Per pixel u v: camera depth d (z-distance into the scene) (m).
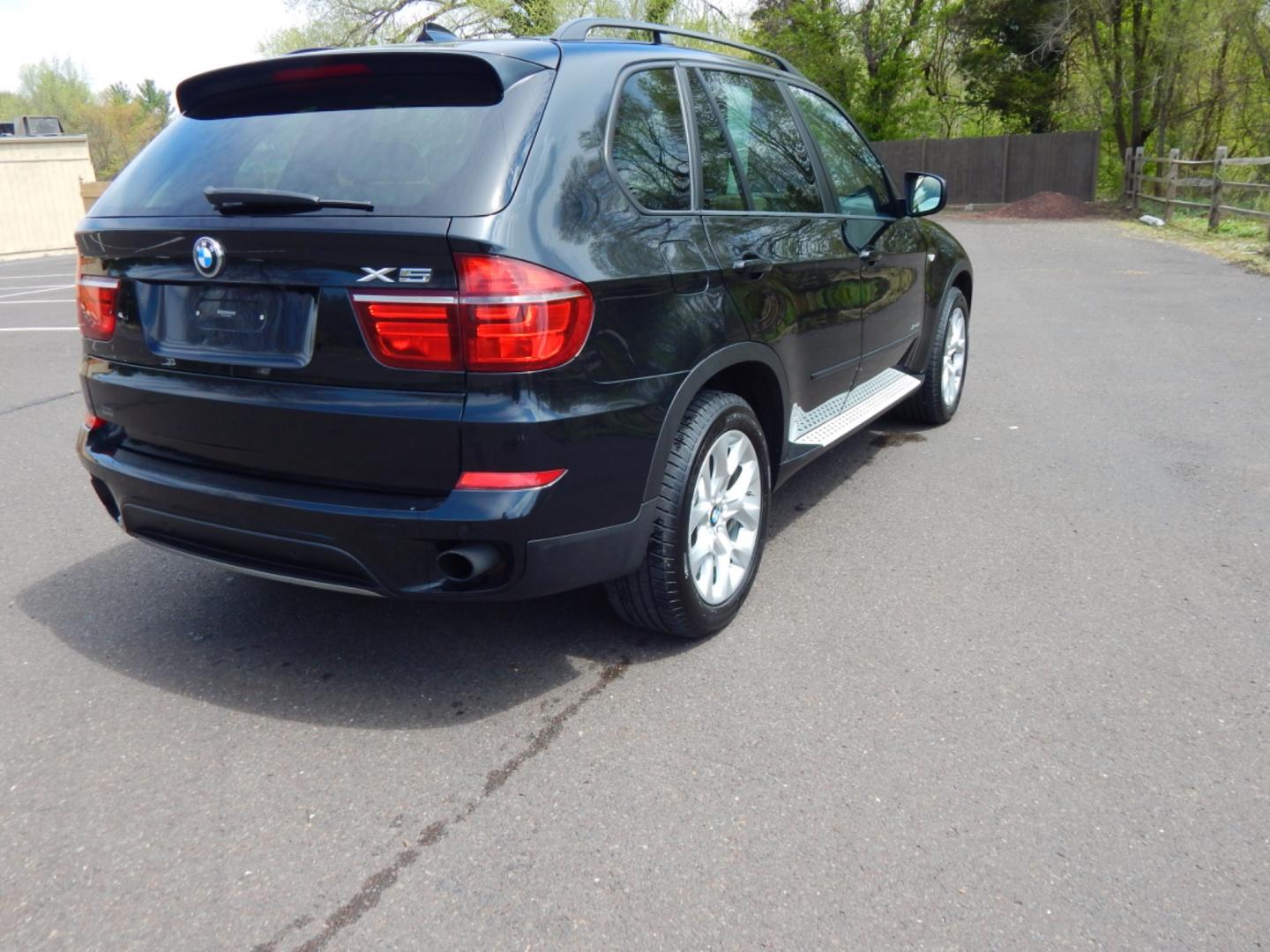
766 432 3.78
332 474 2.76
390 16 28.08
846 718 2.96
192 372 2.93
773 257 3.57
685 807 2.57
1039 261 14.81
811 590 3.84
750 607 3.70
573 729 2.93
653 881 2.31
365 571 2.75
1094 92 25.92
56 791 2.66
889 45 30.39
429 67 2.87
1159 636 3.43
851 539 4.34
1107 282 12.23
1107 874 2.32
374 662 3.34
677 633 3.37
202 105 3.26
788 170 4.04
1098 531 4.37
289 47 27.98
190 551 3.11
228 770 2.75
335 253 2.62
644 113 3.22
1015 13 28.08
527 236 2.61
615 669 3.27
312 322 2.70
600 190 2.88
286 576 2.92
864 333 4.51
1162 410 6.30
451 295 2.54
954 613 3.63
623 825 2.51
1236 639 3.40
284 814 2.57
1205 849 2.40
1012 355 8.11
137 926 2.19
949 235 6.01
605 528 2.87
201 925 2.20
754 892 2.27
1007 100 29.64
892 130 30.48
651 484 2.98
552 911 2.23
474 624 3.60
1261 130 24.02
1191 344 8.29
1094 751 2.78
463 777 2.71
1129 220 21.56
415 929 2.18
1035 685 3.13
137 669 3.30
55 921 2.21
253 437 2.83
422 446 2.62
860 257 4.37
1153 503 4.68
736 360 3.31
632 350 2.85
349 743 2.88
